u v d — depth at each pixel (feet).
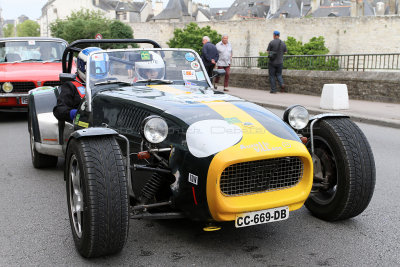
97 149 10.53
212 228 11.09
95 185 10.18
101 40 17.90
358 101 43.96
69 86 16.71
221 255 11.28
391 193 16.55
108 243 10.46
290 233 12.71
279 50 50.98
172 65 15.84
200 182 10.27
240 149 10.25
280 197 10.78
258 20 205.77
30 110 19.66
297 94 51.29
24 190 17.31
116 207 10.27
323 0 335.06
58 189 17.43
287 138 11.07
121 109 13.12
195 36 168.86
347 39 191.72
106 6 362.94
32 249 11.79
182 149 10.78
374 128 31.45
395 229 13.01
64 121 17.40
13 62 35.58
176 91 14.05
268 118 11.86
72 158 11.21
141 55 15.44
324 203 13.46
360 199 12.67
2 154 23.80
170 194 11.52
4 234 12.88
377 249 11.62
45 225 13.57
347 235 12.56
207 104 12.31
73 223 11.54
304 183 11.12
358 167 12.50
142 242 12.11
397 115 34.53
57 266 10.75
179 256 11.23
